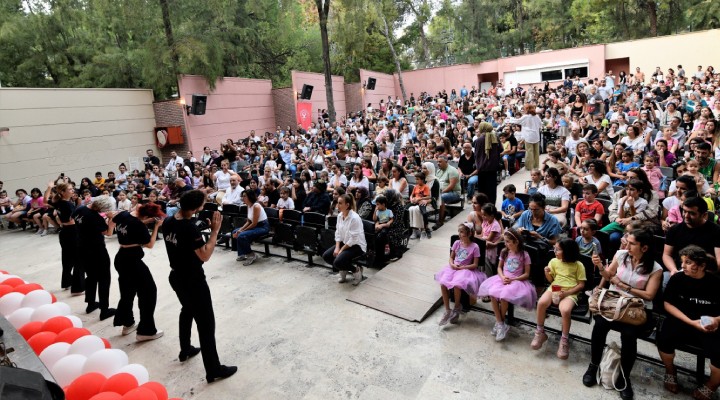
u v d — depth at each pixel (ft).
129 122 55.62
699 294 10.98
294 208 28.43
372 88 88.43
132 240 15.62
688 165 18.67
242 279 21.31
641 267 12.19
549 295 13.41
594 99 47.57
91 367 10.75
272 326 16.58
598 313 11.88
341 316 16.96
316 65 94.32
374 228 20.43
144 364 14.65
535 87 83.71
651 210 17.07
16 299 14.29
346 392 12.58
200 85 59.47
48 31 58.39
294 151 47.42
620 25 93.81
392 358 14.02
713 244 12.64
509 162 34.30
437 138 35.70
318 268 22.12
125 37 65.05
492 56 104.58
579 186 22.18
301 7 96.89
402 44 112.47
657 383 12.00
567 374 12.59
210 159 52.03
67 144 49.55
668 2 87.61
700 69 61.72
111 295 20.97
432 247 22.44
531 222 18.10
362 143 48.55
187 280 12.92
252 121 68.33
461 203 27.94
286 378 13.41
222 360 14.58
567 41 112.37
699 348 10.98
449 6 104.06
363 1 66.03
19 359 7.74
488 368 13.14
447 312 15.67
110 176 45.03
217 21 61.72
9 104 44.96
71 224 21.56
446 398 12.01
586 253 15.46
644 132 30.09
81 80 60.80
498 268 15.26
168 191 37.35
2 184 43.16
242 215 26.66
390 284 18.90
